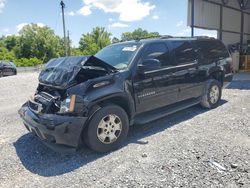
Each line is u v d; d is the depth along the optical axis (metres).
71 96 4.10
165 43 5.61
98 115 4.27
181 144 4.54
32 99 4.89
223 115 6.16
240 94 8.59
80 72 4.31
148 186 3.32
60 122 3.98
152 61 4.89
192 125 5.54
